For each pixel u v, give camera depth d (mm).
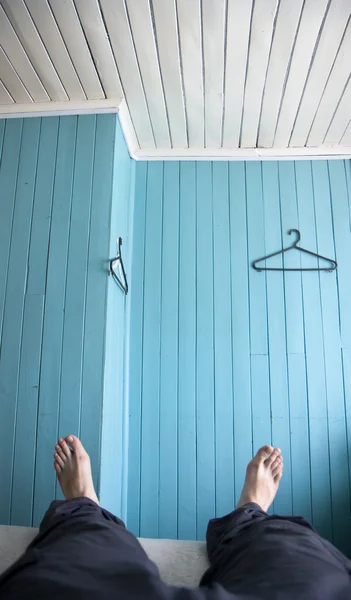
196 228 1970
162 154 2035
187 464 1749
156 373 1841
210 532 1079
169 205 2000
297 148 1998
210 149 2021
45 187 1649
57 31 1337
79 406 1453
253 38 1352
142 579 675
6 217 1635
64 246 1591
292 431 1754
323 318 1856
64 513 970
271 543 827
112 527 894
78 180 1641
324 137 1918
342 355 1820
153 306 1904
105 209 1604
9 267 1592
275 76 1528
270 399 1788
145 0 1216
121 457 1715
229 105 1699
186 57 1438
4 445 1443
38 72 1527
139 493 1738
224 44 1377
